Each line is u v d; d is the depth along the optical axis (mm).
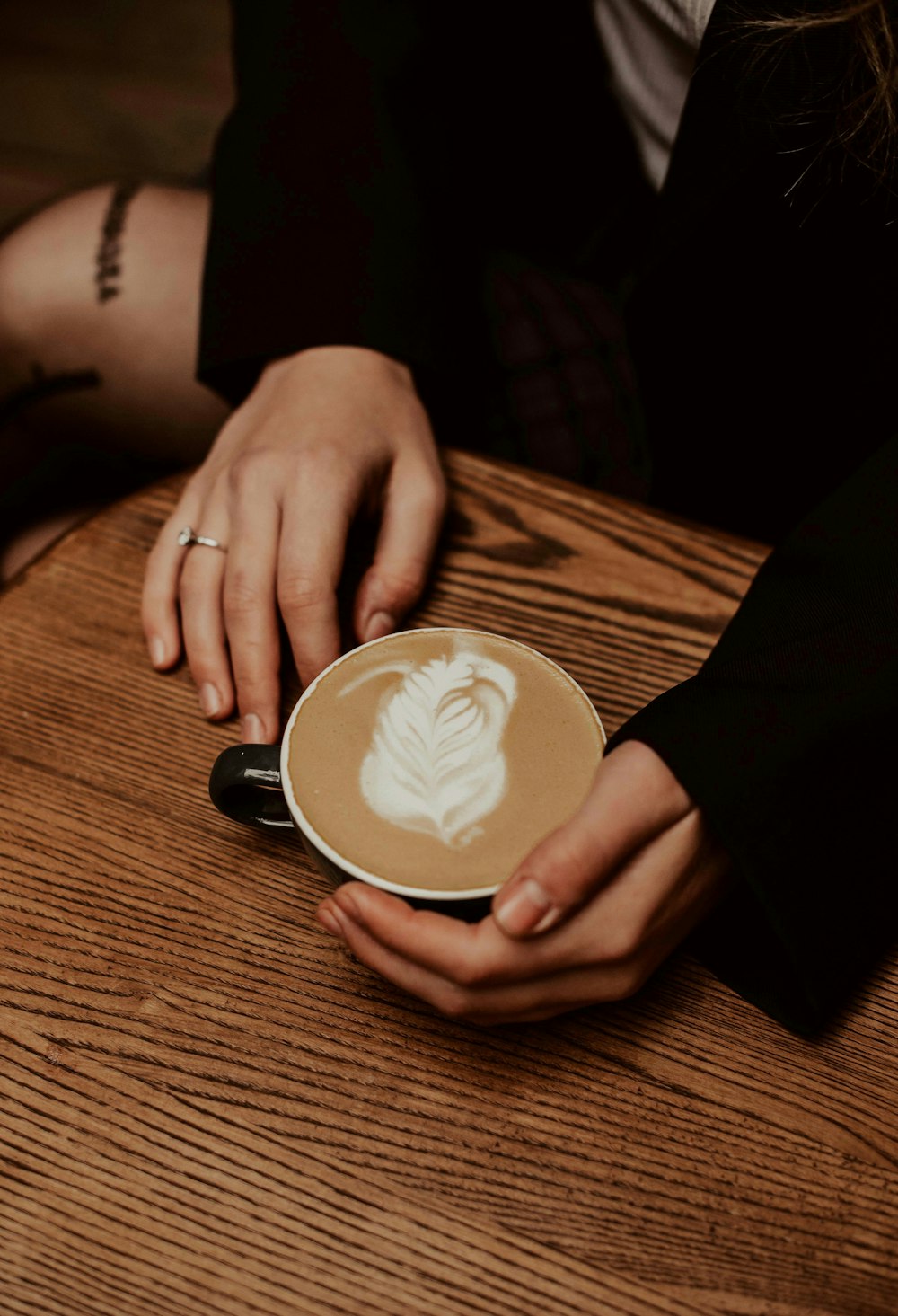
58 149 1985
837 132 589
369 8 762
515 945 477
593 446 832
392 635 557
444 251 727
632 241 888
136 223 884
